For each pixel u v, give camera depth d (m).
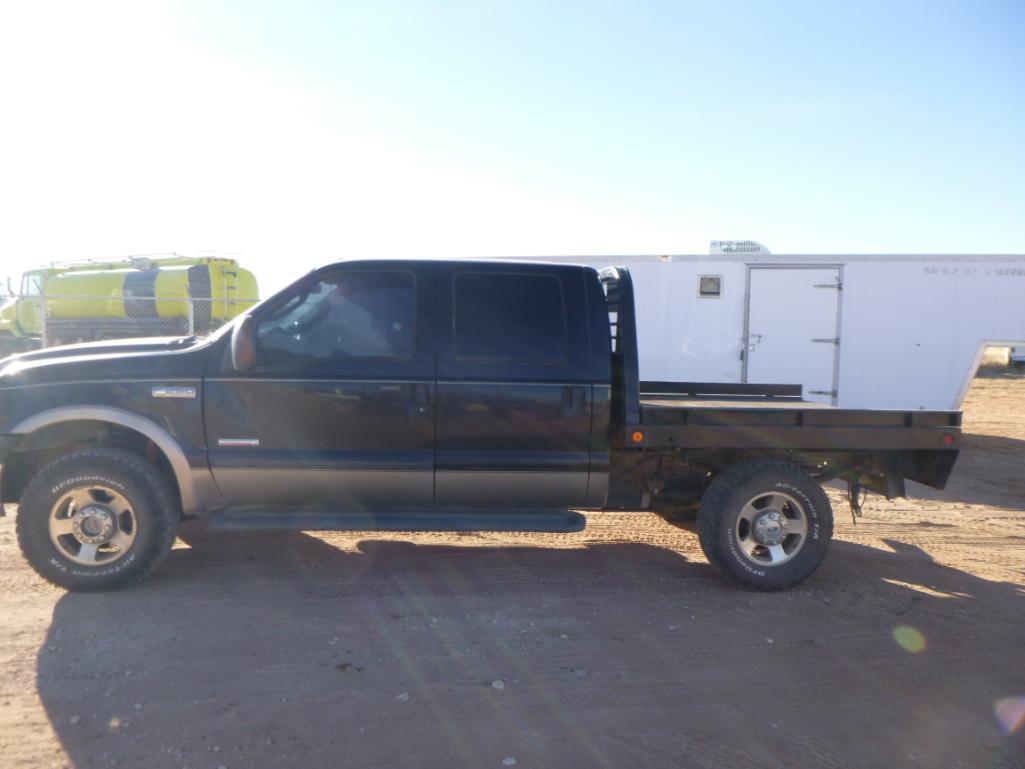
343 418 4.77
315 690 3.49
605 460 4.93
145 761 2.90
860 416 5.04
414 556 5.53
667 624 4.39
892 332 10.93
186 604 4.46
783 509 5.02
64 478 4.51
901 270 10.86
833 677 3.78
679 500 5.42
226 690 3.46
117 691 3.42
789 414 5.00
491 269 4.96
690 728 3.28
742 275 11.19
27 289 19.59
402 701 3.42
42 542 4.51
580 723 3.29
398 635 4.11
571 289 4.97
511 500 4.99
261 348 4.78
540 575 5.20
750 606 4.71
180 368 4.74
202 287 18.25
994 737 3.27
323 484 4.82
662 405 5.39
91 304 18.33
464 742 3.12
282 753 2.99
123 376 4.71
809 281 11.07
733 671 3.82
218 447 4.73
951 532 6.69
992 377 28.59
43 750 2.95
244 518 4.81
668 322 11.33
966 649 4.13
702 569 5.45
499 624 4.30
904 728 3.33
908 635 4.31
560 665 3.82
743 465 5.02
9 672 3.56
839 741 3.21
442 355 4.83
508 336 4.90
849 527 6.80
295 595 4.66
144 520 4.57
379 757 2.99
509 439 4.86
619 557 5.69
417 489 4.89
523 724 3.27
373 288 4.89
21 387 4.68
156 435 4.67
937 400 10.90
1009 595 5.03
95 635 3.99
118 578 4.56
